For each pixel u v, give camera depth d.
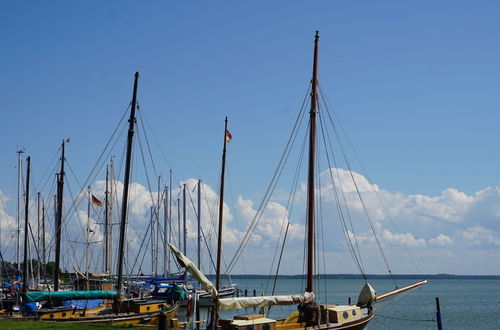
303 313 36.25
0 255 60.12
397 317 83.38
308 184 40.16
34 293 41.47
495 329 70.19
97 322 41.72
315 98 41.22
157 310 45.59
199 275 33.00
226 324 32.22
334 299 140.75
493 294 173.62
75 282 64.69
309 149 40.59
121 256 45.69
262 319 33.12
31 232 66.69
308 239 39.19
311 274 38.66
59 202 60.28
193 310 39.47
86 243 78.38
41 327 36.41
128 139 47.16
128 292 67.25
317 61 41.84
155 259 94.88
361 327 38.22
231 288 89.00
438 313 54.41
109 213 79.75
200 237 93.44
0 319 39.88
